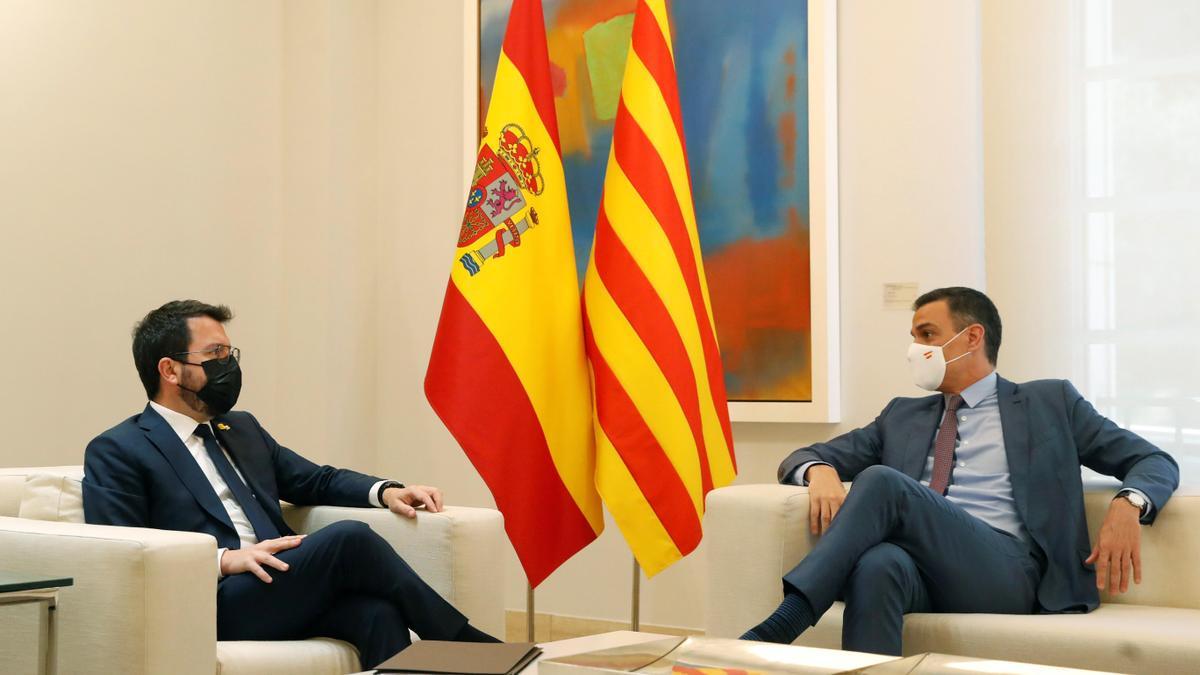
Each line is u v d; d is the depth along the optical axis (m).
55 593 1.88
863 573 2.21
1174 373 3.17
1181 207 3.17
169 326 2.49
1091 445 2.61
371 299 4.56
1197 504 2.47
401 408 4.51
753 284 3.74
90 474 2.35
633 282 2.86
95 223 3.81
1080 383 3.28
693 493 2.82
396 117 4.59
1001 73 3.38
